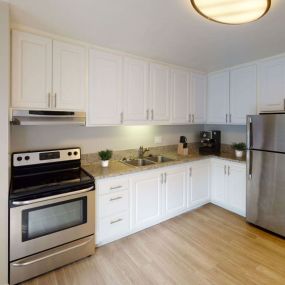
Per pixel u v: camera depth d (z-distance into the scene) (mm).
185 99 3217
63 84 2109
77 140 2619
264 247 2270
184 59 2793
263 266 1977
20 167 2146
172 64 3008
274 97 2631
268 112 2561
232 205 3078
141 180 2529
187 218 2926
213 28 1893
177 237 2465
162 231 2590
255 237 2461
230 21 1646
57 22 1807
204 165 3264
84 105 2254
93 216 2104
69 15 1687
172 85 3035
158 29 1919
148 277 1843
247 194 2746
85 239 2064
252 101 2881
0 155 1570
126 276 1852
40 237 1807
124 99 2553
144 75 2717
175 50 2451
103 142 2826
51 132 2438
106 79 2393
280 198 2398
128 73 2570
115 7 1563
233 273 1889
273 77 2635
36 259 1787
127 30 1945
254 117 2570
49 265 1859
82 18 1733
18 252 1714
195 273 1891
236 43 2236
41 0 1481
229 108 3188
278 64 2584
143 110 2734
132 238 2439
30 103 1934
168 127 3535
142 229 2623
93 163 2732
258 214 2631
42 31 1964
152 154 3334
